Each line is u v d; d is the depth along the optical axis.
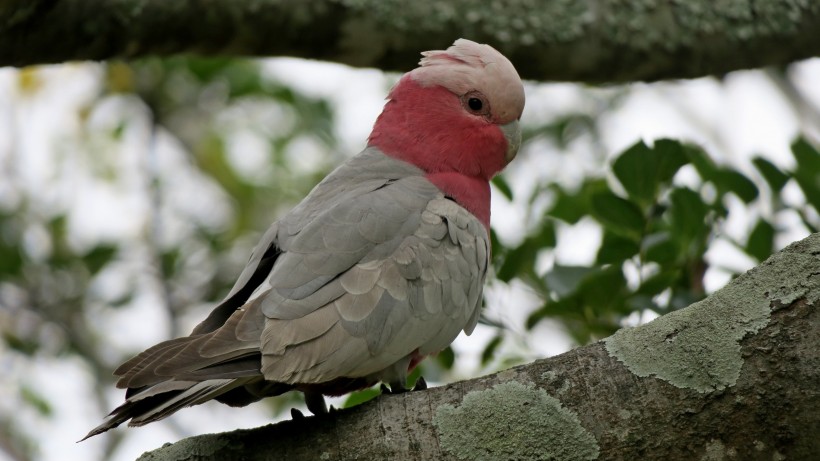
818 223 9.46
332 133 16.84
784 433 5.29
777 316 5.40
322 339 6.66
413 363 7.82
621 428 5.55
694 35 9.98
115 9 8.77
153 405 5.97
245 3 9.11
